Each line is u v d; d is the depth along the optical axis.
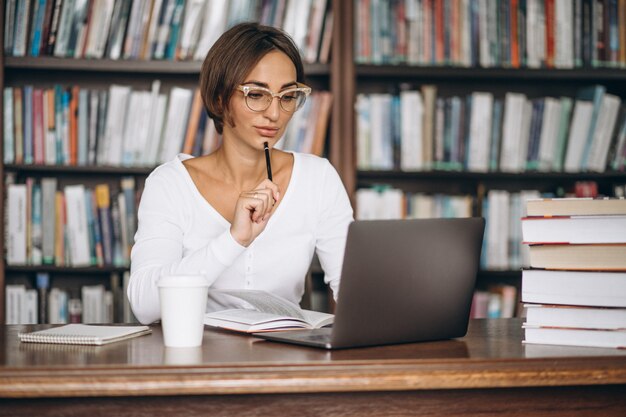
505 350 1.21
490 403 1.12
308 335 1.32
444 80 3.28
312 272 3.08
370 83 3.26
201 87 1.92
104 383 1.01
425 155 3.03
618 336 1.24
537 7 3.08
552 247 1.30
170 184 1.96
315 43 2.97
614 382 1.11
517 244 3.10
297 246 2.02
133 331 1.38
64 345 1.27
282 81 1.83
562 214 1.30
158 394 1.02
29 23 2.89
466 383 1.07
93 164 2.92
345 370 1.05
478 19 3.04
